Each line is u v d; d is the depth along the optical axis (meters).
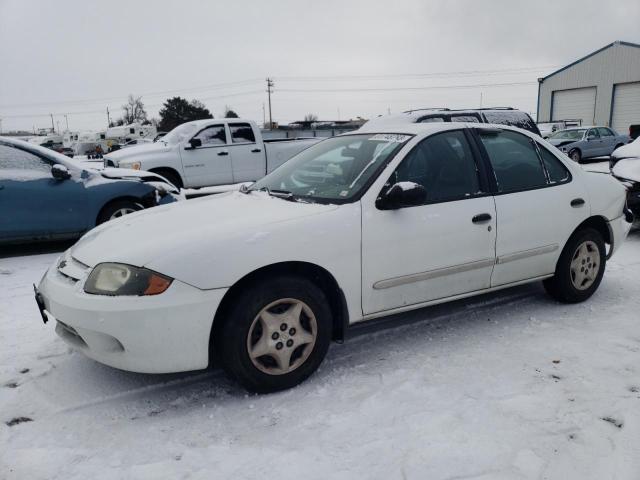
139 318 2.71
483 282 3.81
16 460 2.50
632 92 32.50
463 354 3.51
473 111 9.12
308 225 3.08
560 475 2.35
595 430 2.66
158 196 7.18
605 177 4.58
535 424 2.72
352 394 3.04
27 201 6.23
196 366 2.85
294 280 3.02
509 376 3.21
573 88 35.69
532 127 9.56
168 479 2.36
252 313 2.91
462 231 3.58
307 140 12.77
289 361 3.07
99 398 3.04
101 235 3.30
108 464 2.47
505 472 2.37
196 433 2.70
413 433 2.65
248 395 3.06
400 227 3.35
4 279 5.45
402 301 3.46
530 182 4.04
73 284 2.94
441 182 3.62
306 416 2.83
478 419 2.76
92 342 2.83
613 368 3.29
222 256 2.83
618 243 4.60
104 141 48.66
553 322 4.04
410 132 3.74
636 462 2.43
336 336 3.36
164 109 70.62
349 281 3.21
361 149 3.77
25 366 3.43
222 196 3.98
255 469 2.41
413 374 3.25
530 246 3.96
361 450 2.53
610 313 4.21
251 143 11.76
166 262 2.76
